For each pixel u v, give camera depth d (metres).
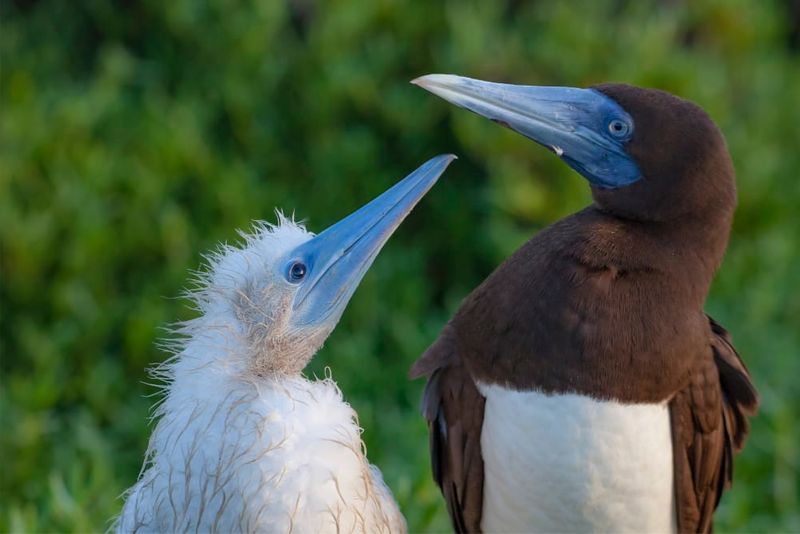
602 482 7.23
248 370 6.58
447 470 8.06
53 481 9.27
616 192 7.39
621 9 13.88
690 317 7.27
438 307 12.34
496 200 11.84
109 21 13.48
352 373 11.23
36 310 11.40
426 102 12.45
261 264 6.68
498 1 13.33
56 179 11.76
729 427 8.04
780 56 14.91
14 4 14.05
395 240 12.38
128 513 6.68
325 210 12.18
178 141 12.06
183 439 6.45
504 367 7.25
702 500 7.97
